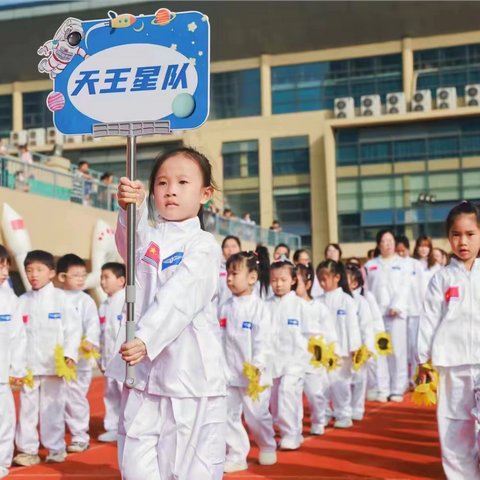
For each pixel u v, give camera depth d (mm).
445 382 4906
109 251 16281
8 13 28922
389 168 30125
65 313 6695
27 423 6402
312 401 7535
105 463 6371
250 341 6129
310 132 30828
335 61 31078
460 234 4902
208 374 3303
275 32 29891
